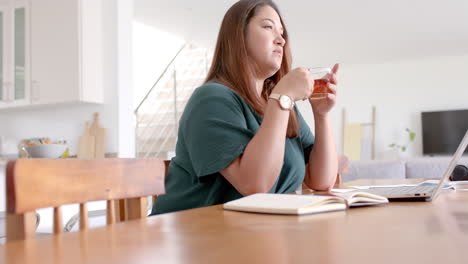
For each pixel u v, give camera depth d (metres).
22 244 0.48
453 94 8.73
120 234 0.53
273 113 0.97
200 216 0.68
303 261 0.36
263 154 0.94
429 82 8.90
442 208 0.72
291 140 1.25
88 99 3.55
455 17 6.37
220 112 1.02
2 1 3.85
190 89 7.68
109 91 3.68
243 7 1.23
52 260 0.39
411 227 0.53
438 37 7.39
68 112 3.85
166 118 7.33
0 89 3.84
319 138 1.33
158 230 0.55
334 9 5.98
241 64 1.18
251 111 1.15
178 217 0.67
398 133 9.05
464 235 0.46
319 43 7.73
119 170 0.76
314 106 1.30
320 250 0.40
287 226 0.56
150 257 0.40
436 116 8.75
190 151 1.02
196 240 0.47
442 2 5.77
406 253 0.38
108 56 3.69
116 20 3.67
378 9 6.00
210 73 1.27
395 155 9.05
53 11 3.62
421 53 8.46
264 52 1.23
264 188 0.95
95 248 0.44
